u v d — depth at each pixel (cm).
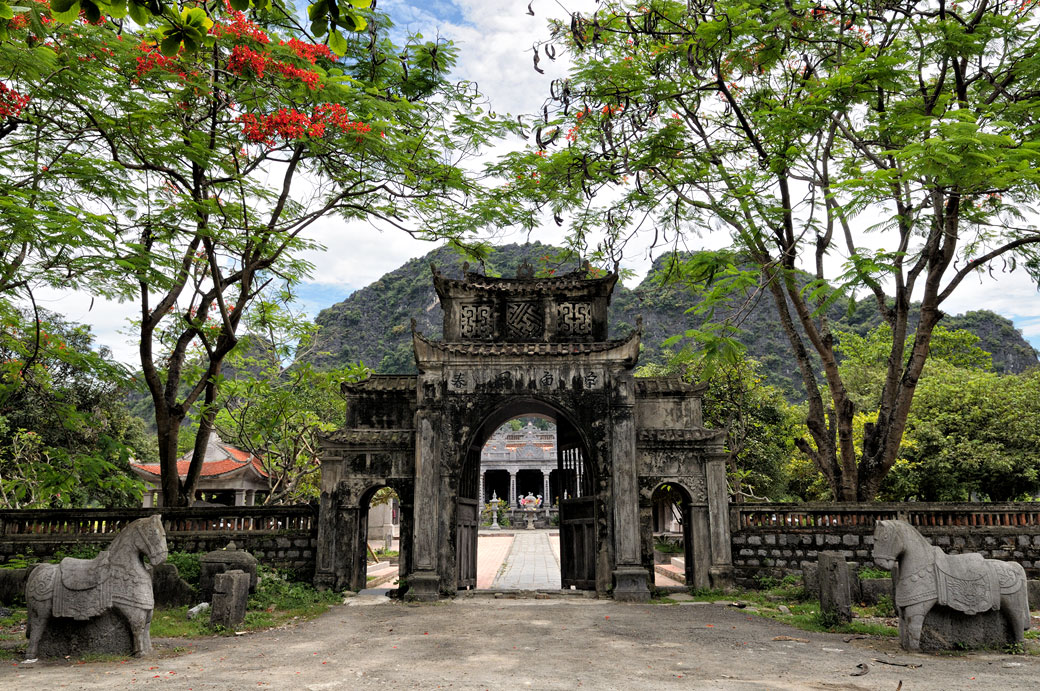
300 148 1595
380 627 1114
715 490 1605
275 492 2353
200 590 1292
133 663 825
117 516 1656
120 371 1605
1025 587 913
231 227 1559
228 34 1298
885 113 1327
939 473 2844
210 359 1792
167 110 1398
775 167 1352
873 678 735
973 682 715
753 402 2722
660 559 2525
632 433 1540
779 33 1311
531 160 1595
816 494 3180
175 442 1766
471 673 760
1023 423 2705
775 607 1326
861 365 4131
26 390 1962
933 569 905
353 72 1639
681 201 1644
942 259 1523
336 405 2683
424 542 1480
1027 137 1180
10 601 1246
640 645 946
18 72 1137
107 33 1284
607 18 1379
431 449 1527
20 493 1809
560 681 716
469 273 1725
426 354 1570
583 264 1717
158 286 1363
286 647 936
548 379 1561
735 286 1427
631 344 1559
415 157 1617
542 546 3594
